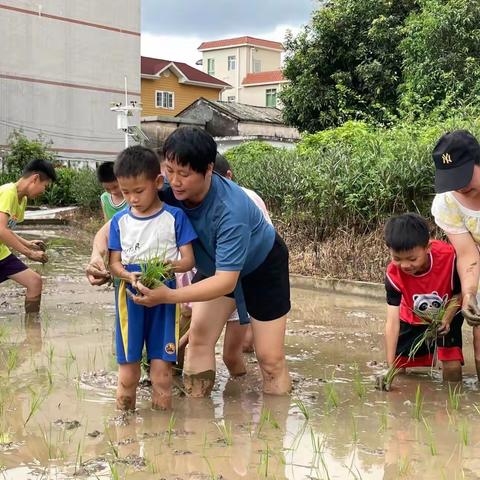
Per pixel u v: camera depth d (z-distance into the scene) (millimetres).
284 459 2803
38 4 27953
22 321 5773
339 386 3973
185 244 3428
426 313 4000
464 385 4031
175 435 3098
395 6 17922
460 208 3854
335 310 6684
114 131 30641
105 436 3070
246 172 10664
